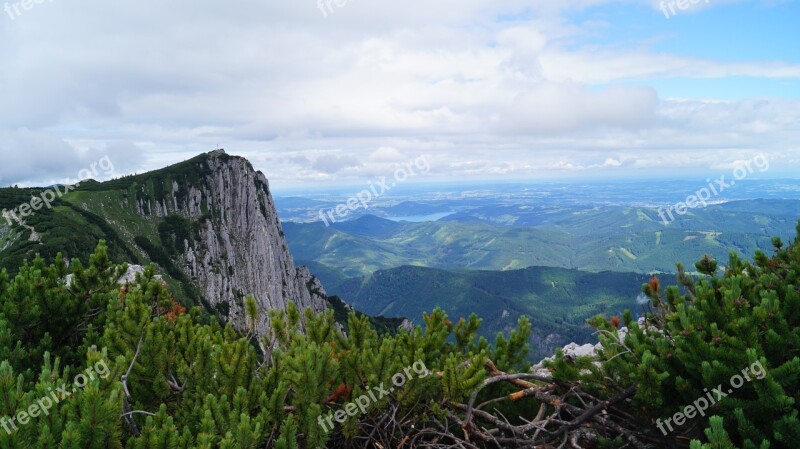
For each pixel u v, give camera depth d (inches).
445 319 289.3
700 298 208.8
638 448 183.3
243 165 7239.2
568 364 215.9
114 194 5792.3
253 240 6663.4
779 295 205.9
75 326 303.6
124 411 175.0
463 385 204.2
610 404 192.7
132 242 5319.9
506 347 280.4
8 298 289.3
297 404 191.8
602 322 233.8
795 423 143.8
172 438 154.4
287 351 218.8
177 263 5521.7
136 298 238.2
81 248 4033.0
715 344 177.5
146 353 205.2
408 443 210.4
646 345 197.2
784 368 154.9
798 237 254.5
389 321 6540.4
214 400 175.2
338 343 254.7
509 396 227.5
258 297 6038.4
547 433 202.7
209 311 5019.7
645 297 255.3
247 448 160.2
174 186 6446.9
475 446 198.1
